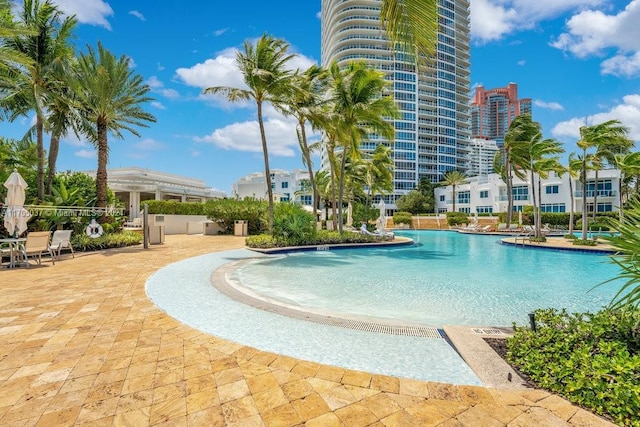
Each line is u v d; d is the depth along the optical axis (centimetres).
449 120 7712
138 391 252
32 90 1230
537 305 570
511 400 232
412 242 1728
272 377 276
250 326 418
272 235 1391
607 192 3556
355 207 3011
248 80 1320
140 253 1148
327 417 220
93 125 1552
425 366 309
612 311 318
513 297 624
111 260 973
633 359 219
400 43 411
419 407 230
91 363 298
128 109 1527
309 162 1669
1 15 1014
